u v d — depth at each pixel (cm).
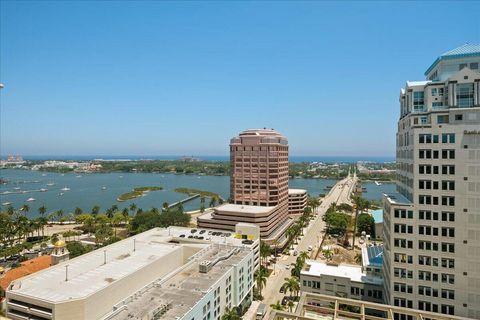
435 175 8238
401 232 8631
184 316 7581
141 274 10388
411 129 8738
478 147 7825
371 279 10844
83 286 9012
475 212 7862
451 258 8100
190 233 15725
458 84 8256
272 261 16975
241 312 11444
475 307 7894
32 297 8325
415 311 7075
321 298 7569
